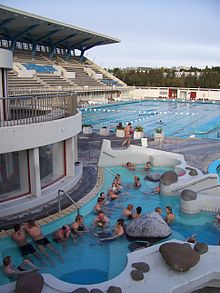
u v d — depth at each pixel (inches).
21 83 1476.4
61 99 455.8
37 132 364.5
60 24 1624.0
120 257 305.7
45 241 316.2
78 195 427.5
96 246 322.7
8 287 221.3
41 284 217.8
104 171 553.6
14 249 308.0
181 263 238.2
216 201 395.2
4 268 268.8
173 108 1648.6
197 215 396.8
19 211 362.9
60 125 402.3
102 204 412.8
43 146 405.7
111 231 350.6
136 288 224.7
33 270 268.4
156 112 1471.5
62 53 2239.2
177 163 571.2
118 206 421.1
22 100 447.5
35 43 1868.8
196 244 268.2
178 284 228.8
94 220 369.4
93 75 2128.4
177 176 460.8
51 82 1667.1
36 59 1909.4
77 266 290.4
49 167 436.5
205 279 239.1
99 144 735.7
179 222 381.7
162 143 764.6
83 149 691.4
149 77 2689.5
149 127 1063.0
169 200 443.8
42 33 1791.3
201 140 810.8
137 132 816.3
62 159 460.4
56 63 2003.0
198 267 246.4
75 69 2106.3
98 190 450.3
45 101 451.5
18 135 343.9
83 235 340.8
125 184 505.4
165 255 247.9
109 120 1216.2
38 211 370.6
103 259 302.0
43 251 304.8
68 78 1855.3
